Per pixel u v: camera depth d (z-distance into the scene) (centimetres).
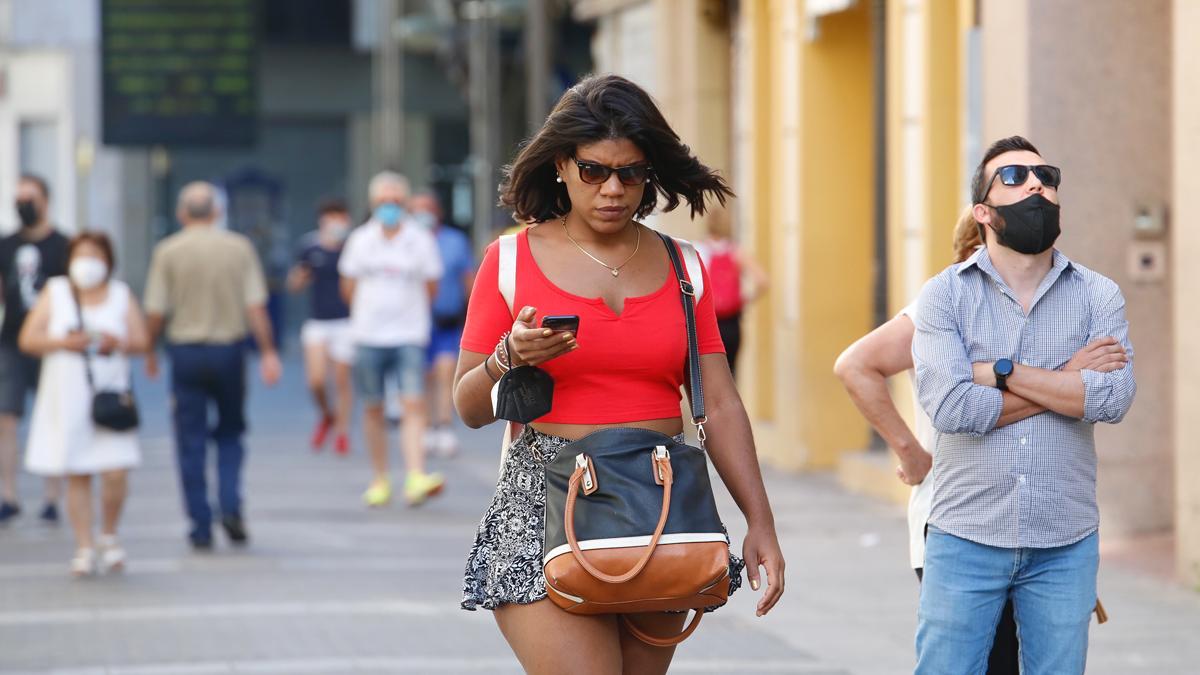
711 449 1402
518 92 9625
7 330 3791
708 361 1397
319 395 5222
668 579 1292
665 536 1296
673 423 1373
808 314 4412
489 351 1373
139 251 11094
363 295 3956
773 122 4681
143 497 4122
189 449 3338
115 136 7381
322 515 3816
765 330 4831
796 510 3778
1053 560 1473
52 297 3056
